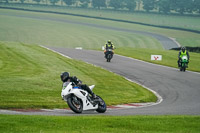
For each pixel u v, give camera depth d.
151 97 55.69
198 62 127.75
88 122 28.56
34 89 53.16
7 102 42.22
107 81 69.81
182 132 26.19
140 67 101.12
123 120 29.95
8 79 59.19
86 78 70.88
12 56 101.25
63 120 28.88
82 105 36.25
